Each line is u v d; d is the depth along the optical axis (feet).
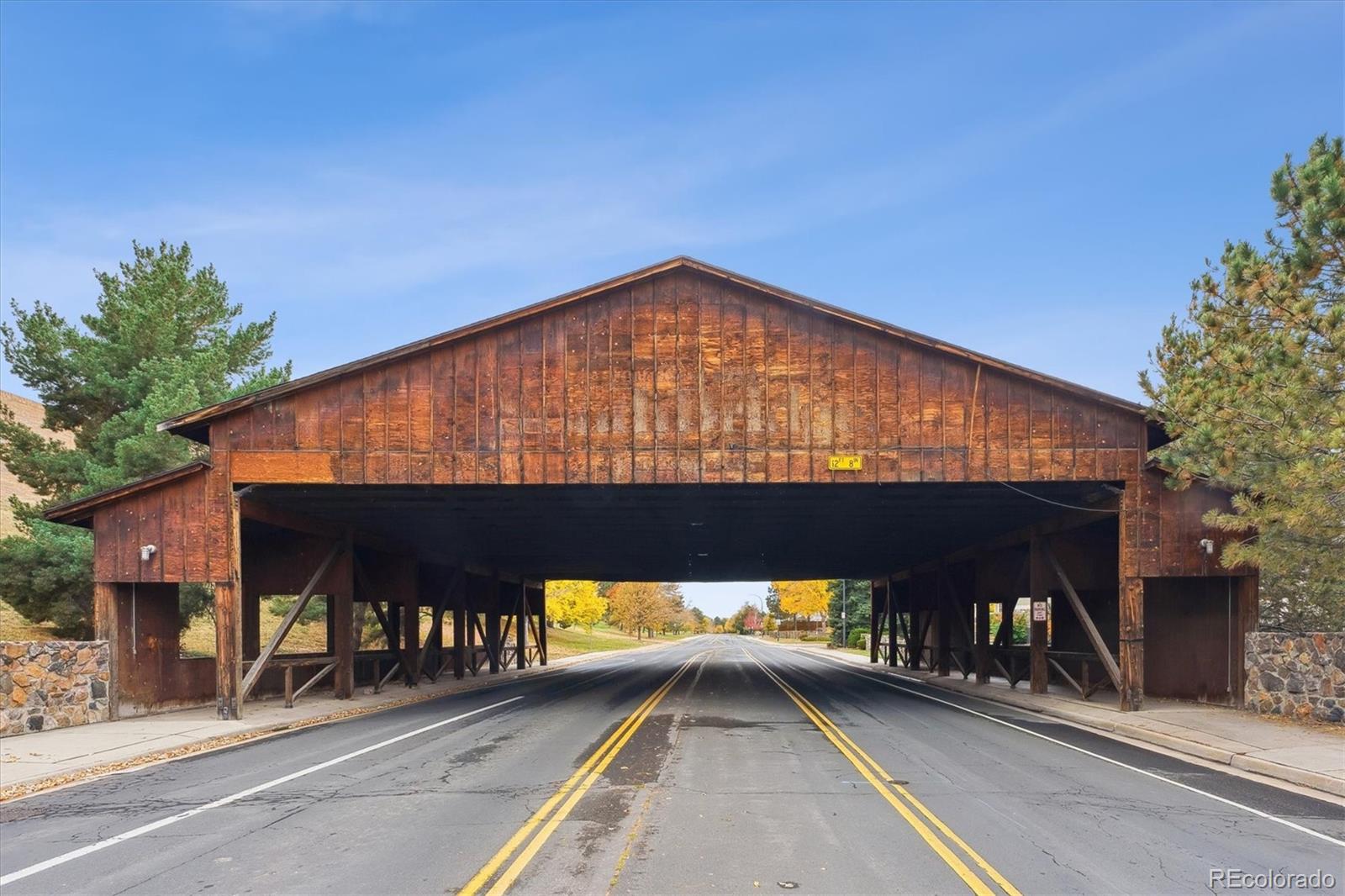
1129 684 58.90
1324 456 43.83
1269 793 32.94
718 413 60.23
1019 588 88.17
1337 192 43.21
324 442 59.93
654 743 45.06
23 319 86.89
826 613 367.25
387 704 70.28
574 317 61.11
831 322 60.70
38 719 50.42
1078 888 20.92
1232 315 50.75
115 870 22.57
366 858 23.30
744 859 23.13
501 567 129.70
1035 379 59.47
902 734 49.70
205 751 43.91
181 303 94.22
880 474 59.62
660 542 101.14
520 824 26.96
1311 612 67.00
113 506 58.54
